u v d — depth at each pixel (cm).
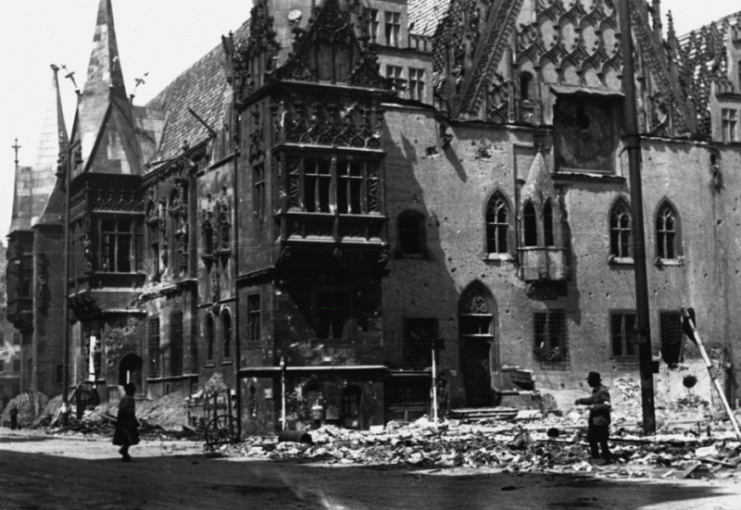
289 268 4253
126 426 2972
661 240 5494
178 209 5462
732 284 5641
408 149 4900
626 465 2392
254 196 4484
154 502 1750
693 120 5641
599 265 5300
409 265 4841
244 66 4606
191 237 5309
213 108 5519
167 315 5578
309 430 3806
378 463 2767
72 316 6525
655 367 3042
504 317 5038
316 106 4362
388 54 4944
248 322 4512
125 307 5909
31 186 7481
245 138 4584
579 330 5200
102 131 6069
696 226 5572
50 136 7538
